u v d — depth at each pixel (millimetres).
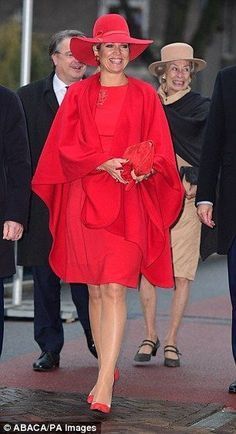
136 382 7559
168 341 8203
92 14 33000
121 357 8508
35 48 25781
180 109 8258
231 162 7062
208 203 7191
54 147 6633
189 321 10422
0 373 7773
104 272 6285
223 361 8430
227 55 35281
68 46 7734
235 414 6578
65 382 7484
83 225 6441
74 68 7762
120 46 6477
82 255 6473
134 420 6258
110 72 6488
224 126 7109
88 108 6465
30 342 9156
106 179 6402
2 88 6617
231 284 7113
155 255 6633
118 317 6293
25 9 10844
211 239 7863
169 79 8312
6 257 6496
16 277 10734
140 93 6523
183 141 8188
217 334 9711
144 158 6230
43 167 6664
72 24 32969
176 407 6676
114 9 31656
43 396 6863
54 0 32906
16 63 26656
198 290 13102
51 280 7844
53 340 7906
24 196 6504
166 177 6527
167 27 26609
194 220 8164
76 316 10289
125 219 6336
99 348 6629
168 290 12797
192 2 30594
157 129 6496
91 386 7355
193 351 8836
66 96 6574
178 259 8156
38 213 7746
